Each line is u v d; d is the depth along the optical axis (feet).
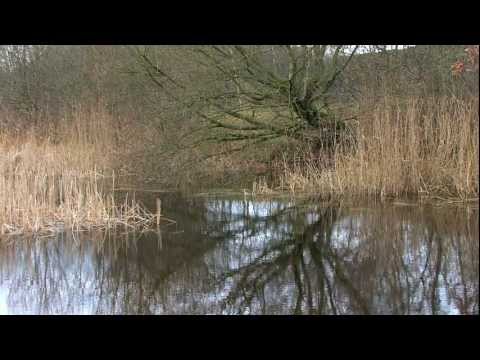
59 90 63.72
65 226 28.71
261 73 38.42
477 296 18.37
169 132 39.42
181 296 19.49
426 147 34.09
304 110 39.96
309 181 37.32
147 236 27.20
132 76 42.11
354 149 37.06
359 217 29.17
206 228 28.76
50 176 42.14
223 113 40.16
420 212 29.27
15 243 25.89
